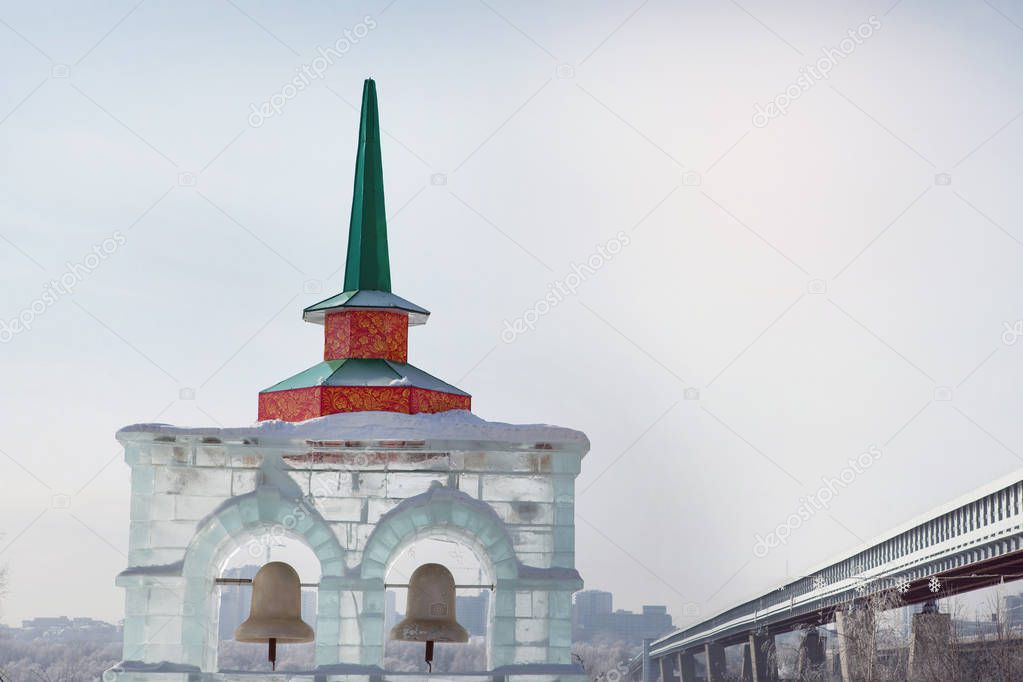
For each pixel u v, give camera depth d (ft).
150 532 63.62
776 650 289.33
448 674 61.87
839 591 240.32
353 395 68.08
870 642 219.41
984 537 185.68
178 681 61.41
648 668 351.87
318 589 63.00
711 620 315.58
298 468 64.85
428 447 64.90
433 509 63.98
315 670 61.82
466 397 72.28
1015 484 174.81
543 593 63.72
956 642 205.36
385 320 73.05
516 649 63.05
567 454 65.31
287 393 70.44
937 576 207.10
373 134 78.48
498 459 65.31
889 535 223.71
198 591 63.05
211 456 64.69
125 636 62.39
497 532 63.98
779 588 272.31
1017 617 204.23
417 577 64.34
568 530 64.69
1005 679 194.90
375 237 76.23
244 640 64.28
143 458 64.44
